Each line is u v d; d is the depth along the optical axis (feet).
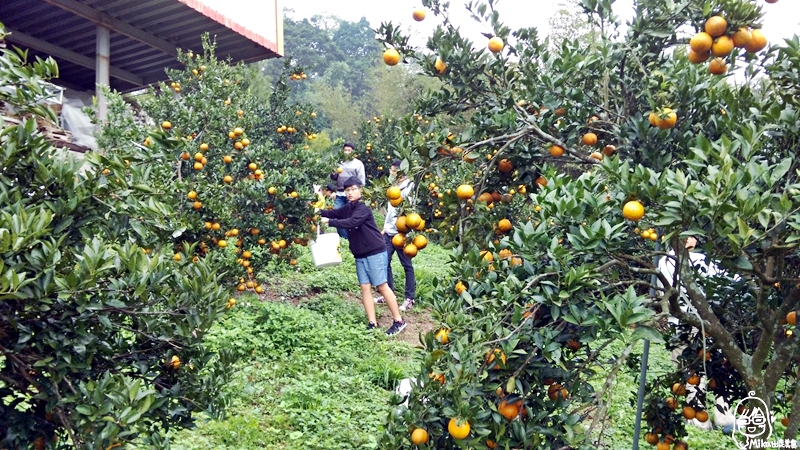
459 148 9.76
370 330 21.90
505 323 7.32
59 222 6.51
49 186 6.59
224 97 24.36
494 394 7.20
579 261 7.72
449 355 6.96
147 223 7.67
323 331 20.54
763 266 8.62
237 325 19.51
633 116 10.11
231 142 21.67
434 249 42.06
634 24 9.84
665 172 7.07
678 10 8.87
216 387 7.91
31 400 7.09
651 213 7.10
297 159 22.84
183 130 20.08
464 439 6.65
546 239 7.41
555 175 8.62
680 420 11.10
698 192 6.68
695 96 8.94
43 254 5.81
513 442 7.03
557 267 7.11
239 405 14.99
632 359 12.55
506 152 10.75
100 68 29.78
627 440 16.07
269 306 21.56
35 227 5.60
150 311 7.02
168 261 7.85
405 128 10.43
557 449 7.30
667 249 8.46
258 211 20.65
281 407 15.11
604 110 10.32
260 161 21.93
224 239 18.67
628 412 17.80
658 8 9.45
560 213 7.39
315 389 16.22
